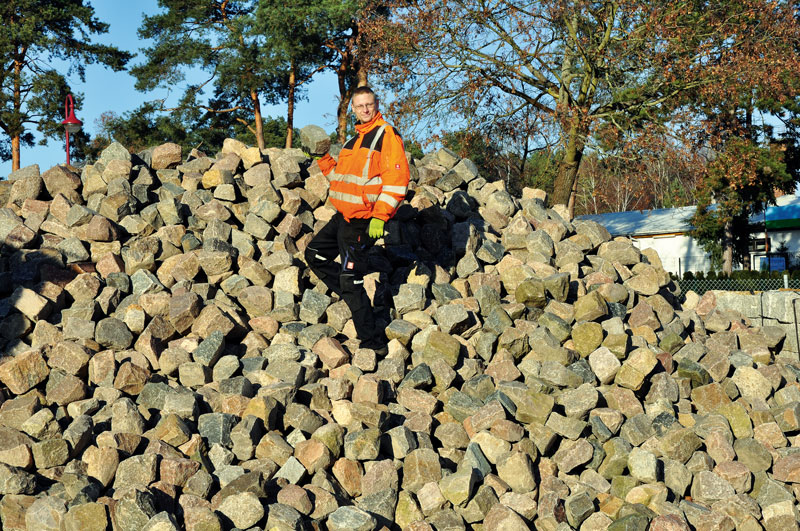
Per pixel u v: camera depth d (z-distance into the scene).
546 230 6.97
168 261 5.88
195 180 6.67
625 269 6.78
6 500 3.89
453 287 5.91
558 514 4.30
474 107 19.00
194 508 3.83
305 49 26.45
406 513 4.25
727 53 17.00
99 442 4.23
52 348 4.85
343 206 4.93
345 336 5.59
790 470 4.84
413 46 18.38
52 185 6.52
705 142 18.56
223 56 28.41
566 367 5.30
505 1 17.86
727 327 6.67
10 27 30.69
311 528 3.96
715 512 4.46
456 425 4.84
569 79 19.30
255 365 5.05
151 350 5.05
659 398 5.31
